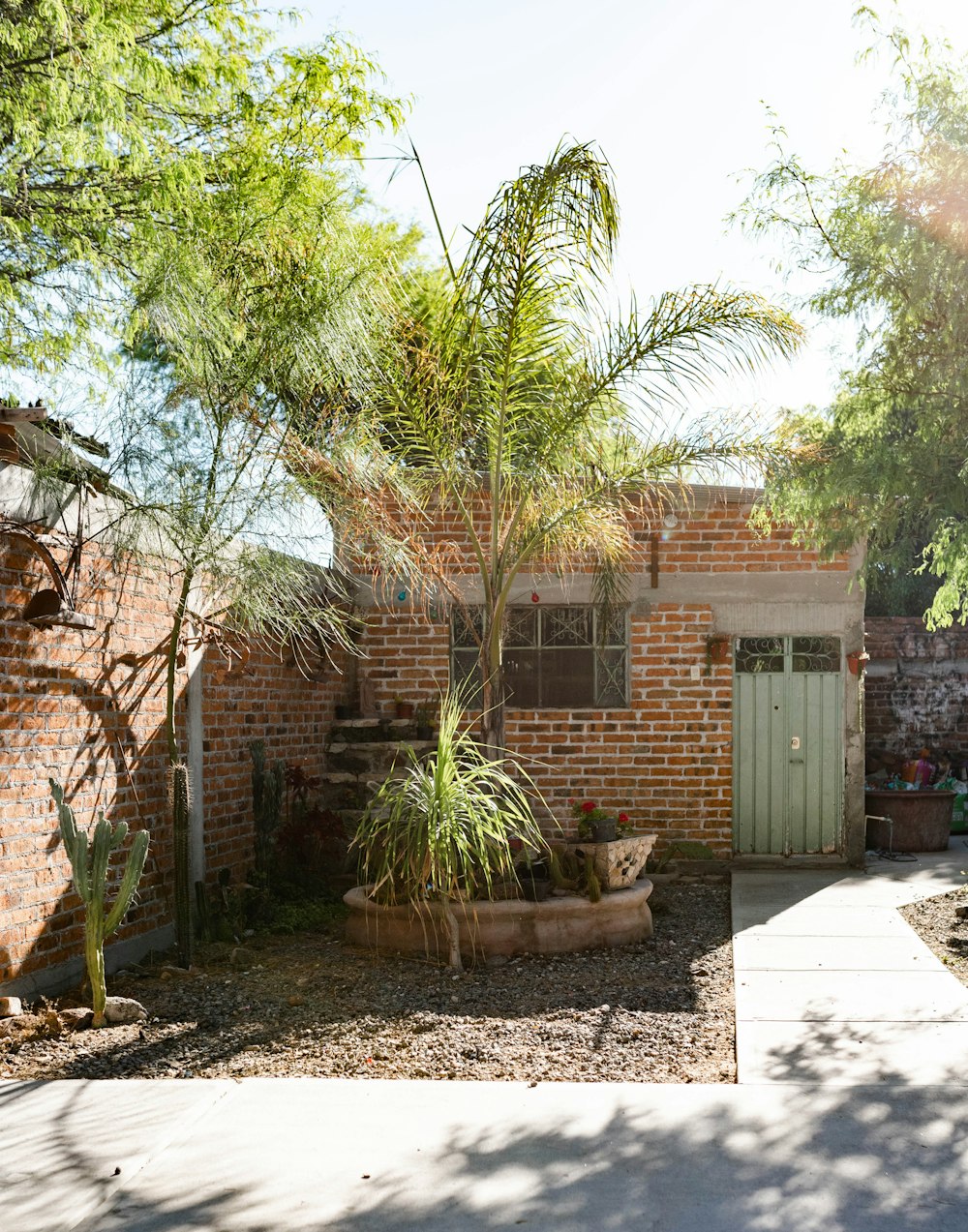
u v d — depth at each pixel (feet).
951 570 29.96
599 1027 19.30
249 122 32.14
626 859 26.45
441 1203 12.44
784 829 37.29
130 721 24.30
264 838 30.01
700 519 37.22
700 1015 19.99
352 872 33.35
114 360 31.55
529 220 24.88
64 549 21.54
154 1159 13.62
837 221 28.12
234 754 29.73
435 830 22.90
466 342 26.68
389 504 34.47
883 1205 12.26
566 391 27.09
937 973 22.59
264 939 26.73
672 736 36.99
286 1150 13.88
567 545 29.14
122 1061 17.56
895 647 49.16
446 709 31.48
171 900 26.03
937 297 26.23
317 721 36.04
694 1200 12.43
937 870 36.42
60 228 27.61
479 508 37.35
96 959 19.52
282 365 24.02
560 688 37.55
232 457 23.32
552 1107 15.25
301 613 26.35
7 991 19.61
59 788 19.74
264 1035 18.92
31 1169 13.35
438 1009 20.52
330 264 25.81
